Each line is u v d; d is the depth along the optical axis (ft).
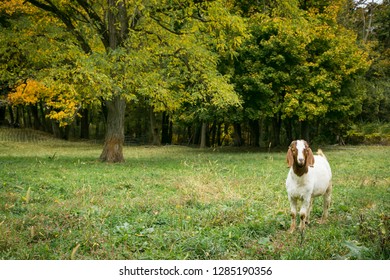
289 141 127.54
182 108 108.06
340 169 63.98
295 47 102.94
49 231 25.05
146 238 24.82
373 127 145.28
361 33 172.76
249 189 42.24
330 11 115.24
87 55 66.59
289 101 104.42
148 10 66.28
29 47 72.33
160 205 34.12
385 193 41.52
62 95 72.59
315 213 33.27
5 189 39.42
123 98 72.69
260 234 26.22
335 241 23.63
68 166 62.18
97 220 28.45
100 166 63.87
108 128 74.02
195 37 75.77
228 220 29.12
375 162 76.23
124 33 70.90
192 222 28.32
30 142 147.13
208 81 74.69
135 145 161.38
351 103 114.32
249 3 105.81
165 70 77.56
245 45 102.01
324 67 112.47
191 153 104.58
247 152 108.47
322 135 150.92
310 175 27.20
